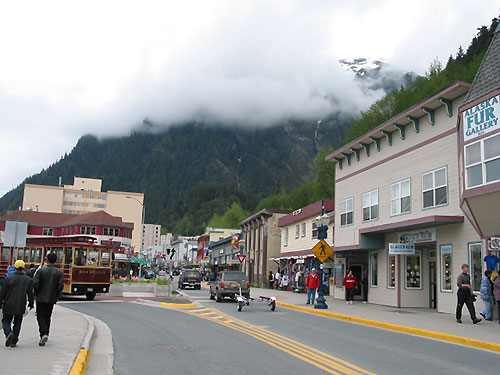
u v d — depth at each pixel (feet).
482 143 52.85
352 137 151.64
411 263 77.97
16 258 98.73
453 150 65.98
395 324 52.16
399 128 78.43
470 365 31.12
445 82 124.47
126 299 93.50
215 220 422.82
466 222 63.00
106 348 36.06
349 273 85.92
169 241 597.52
